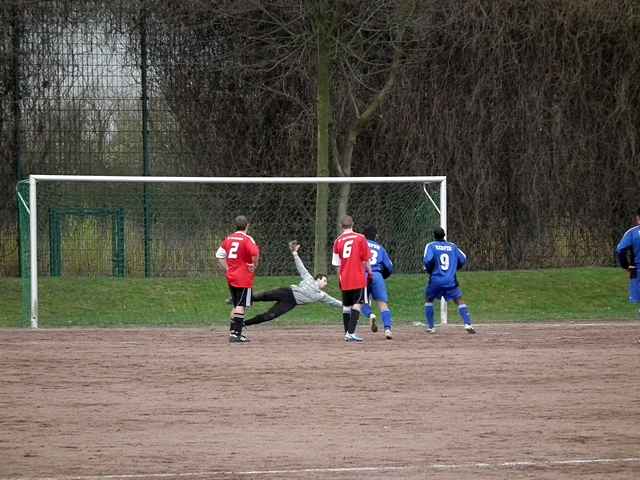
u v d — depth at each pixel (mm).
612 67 79312
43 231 69500
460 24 76312
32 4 73625
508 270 76625
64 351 41750
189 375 35281
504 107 77812
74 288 63062
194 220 71000
